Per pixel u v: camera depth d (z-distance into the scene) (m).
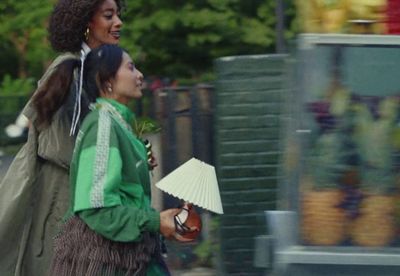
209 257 9.82
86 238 5.45
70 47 6.17
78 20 6.13
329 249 4.37
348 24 4.46
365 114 4.38
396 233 4.36
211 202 5.57
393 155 4.37
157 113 9.92
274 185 8.46
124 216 5.38
